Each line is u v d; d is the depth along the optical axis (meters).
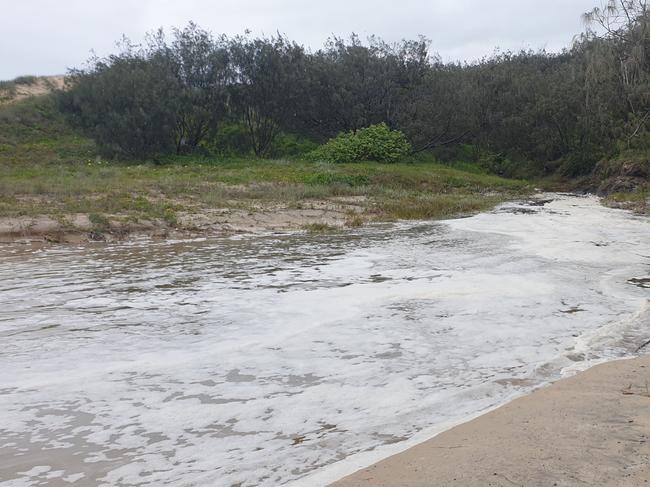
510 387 4.43
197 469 3.28
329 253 10.73
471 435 3.50
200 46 31.69
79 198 15.77
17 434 3.71
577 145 32.94
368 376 4.66
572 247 11.16
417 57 35.72
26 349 5.36
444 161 35.00
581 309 6.66
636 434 3.39
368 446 3.52
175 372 4.77
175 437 3.67
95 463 3.35
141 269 9.18
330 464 3.30
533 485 2.85
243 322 6.20
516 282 7.98
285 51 32.91
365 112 33.25
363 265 9.45
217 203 16.50
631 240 12.16
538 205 21.36
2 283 8.12
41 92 38.56
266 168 25.89
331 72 33.41
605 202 21.81
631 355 5.15
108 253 10.75
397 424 3.83
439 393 4.32
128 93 28.52
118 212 14.29
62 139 31.11
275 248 11.39
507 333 5.75
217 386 4.48
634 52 28.94
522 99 34.38
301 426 3.81
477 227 14.69
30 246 11.41
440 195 23.11
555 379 4.58
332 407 4.10
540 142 33.56
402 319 6.22
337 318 6.26
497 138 35.28
